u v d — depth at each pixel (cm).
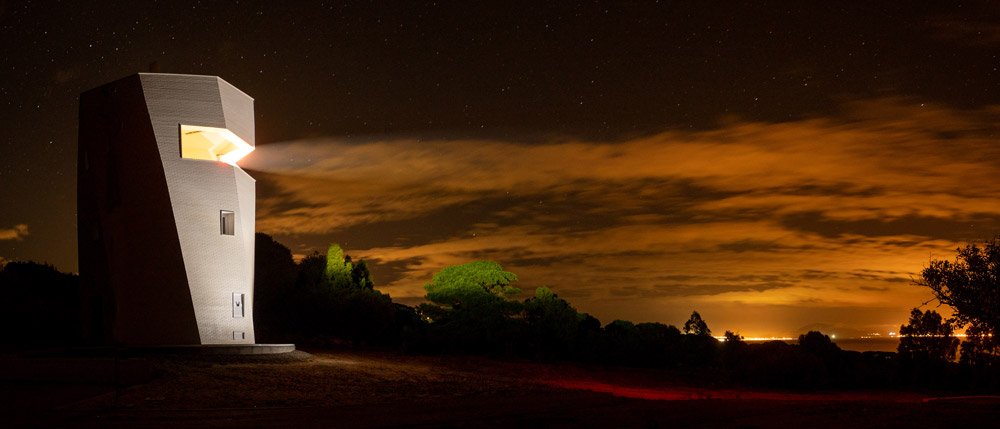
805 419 1592
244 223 3014
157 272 2772
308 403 1833
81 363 2055
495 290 4809
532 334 4466
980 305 1588
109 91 2889
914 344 3231
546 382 3053
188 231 2802
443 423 1513
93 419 1512
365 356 3516
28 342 3167
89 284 2952
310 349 3572
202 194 2858
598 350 4509
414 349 4066
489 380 2655
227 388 2025
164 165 2788
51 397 1803
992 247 1616
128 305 2775
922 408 1730
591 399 2080
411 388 2234
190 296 2766
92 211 2958
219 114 2903
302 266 4628
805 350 4181
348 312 4291
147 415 1581
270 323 4122
